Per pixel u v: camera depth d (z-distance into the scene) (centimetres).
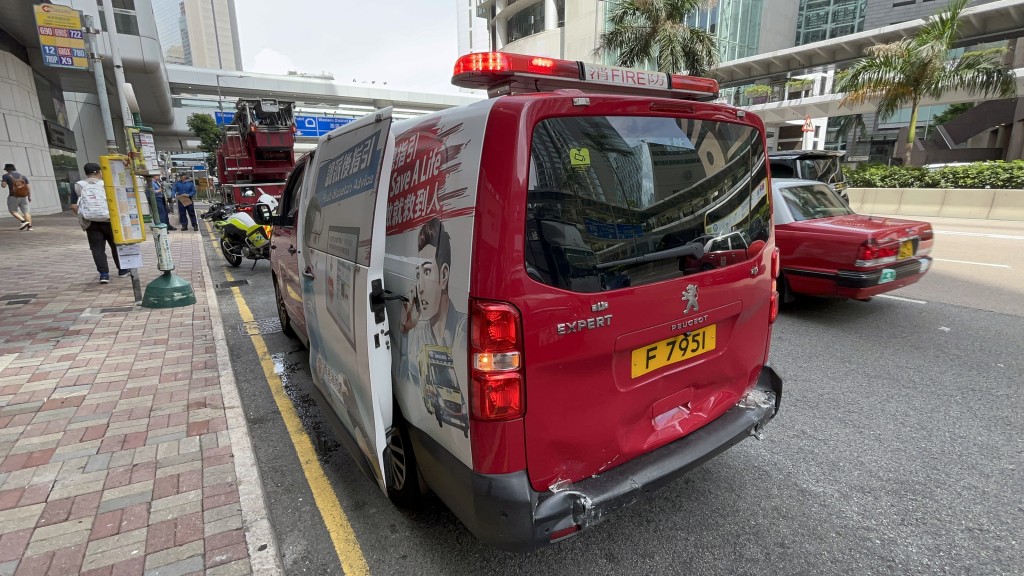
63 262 942
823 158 901
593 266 195
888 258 540
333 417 296
